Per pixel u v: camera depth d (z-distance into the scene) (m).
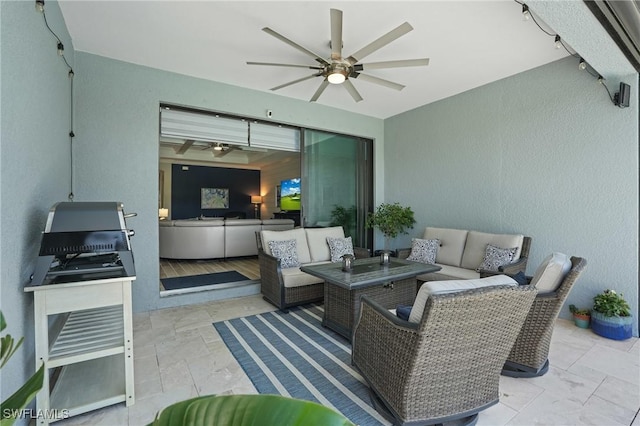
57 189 2.31
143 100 3.34
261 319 3.14
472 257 3.69
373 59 3.18
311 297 3.54
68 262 1.84
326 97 4.36
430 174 4.61
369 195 5.38
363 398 1.83
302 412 0.62
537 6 1.94
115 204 1.81
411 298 3.17
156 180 3.41
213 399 0.65
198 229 6.11
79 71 3.02
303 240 4.18
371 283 2.51
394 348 1.49
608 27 2.13
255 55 3.14
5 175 1.32
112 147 3.18
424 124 4.70
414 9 2.37
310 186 4.68
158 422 0.62
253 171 10.88
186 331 2.82
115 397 1.73
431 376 1.42
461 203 4.21
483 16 2.45
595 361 2.28
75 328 1.98
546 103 3.34
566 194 3.21
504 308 1.40
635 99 2.80
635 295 2.79
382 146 5.41
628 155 2.83
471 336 1.41
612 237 2.92
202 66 3.38
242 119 4.13
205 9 2.40
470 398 1.53
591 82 3.03
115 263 1.85
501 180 3.75
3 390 1.29
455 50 3.01
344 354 2.39
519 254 3.32
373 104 4.66
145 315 3.24
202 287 3.83
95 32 2.73
